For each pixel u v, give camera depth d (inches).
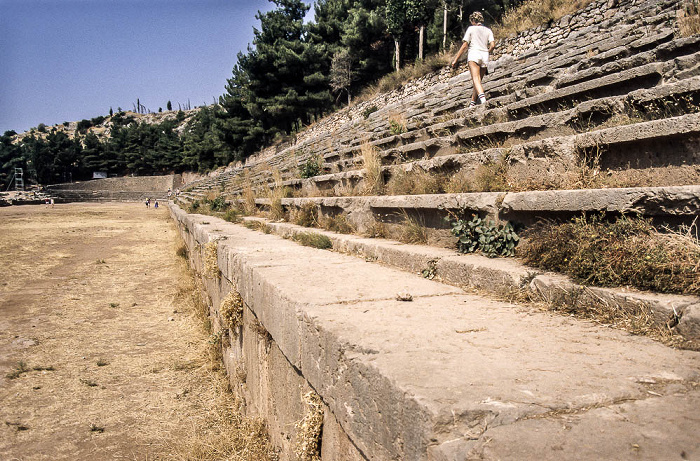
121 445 174.1
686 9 327.0
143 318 343.6
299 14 1886.1
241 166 1817.2
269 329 134.0
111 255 619.5
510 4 912.9
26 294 406.9
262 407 158.1
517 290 115.9
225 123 1915.6
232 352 222.8
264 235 279.3
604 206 114.0
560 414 54.2
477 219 154.9
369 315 99.0
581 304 100.7
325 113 1619.1
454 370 67.0
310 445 99.1
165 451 169.5
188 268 493.4
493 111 283.0
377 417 67.7
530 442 48.7
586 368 67.9
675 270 92.1
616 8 512.7
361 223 233.8
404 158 299.7
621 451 46.1
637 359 71.8
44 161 3725.4
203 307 342.6
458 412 53.3
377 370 68.0
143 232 907.4
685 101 153.2
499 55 687.1
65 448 171.8
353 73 1477.6
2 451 169.3
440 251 158.9
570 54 379.2
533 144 164.1
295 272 150.2
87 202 2842.0
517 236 140.5
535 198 133.2
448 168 211.2
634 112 171.0
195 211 675.4
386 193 253.8
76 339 294.8
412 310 103.7
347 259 182.1
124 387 226.7
